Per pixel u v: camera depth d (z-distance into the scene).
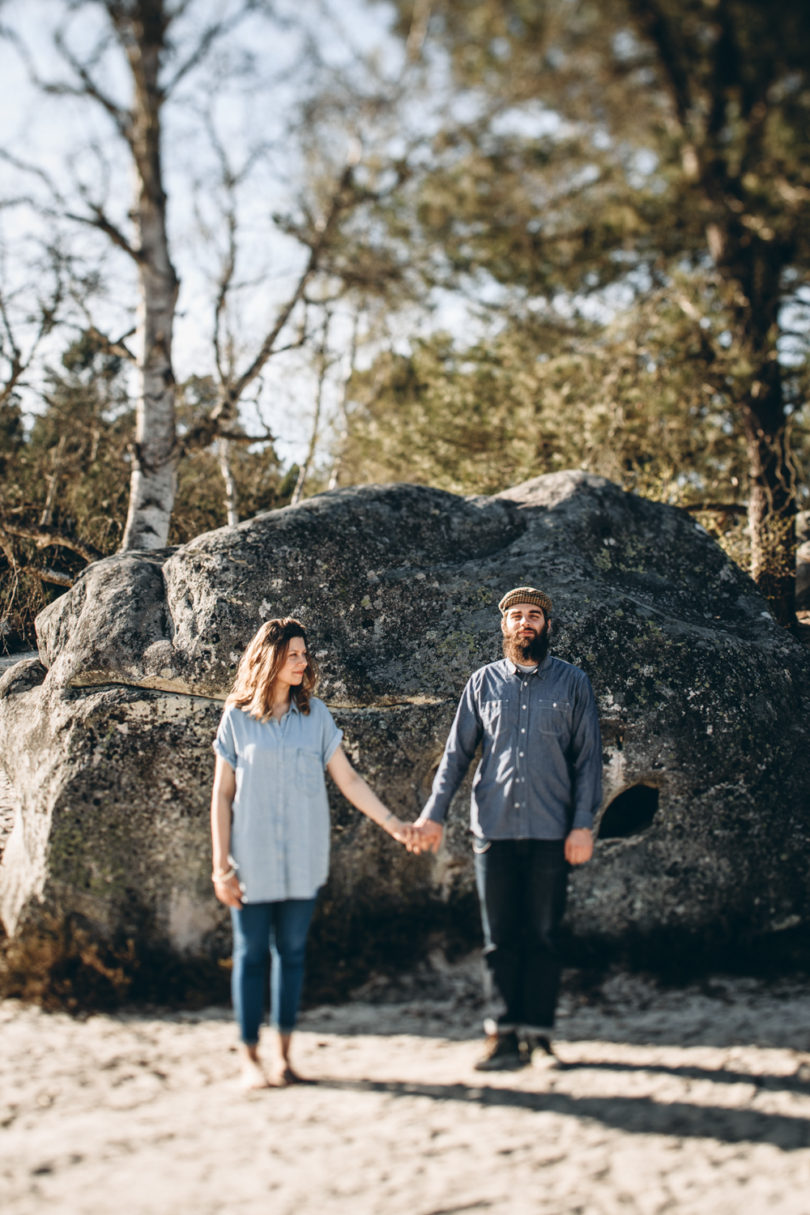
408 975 4.13
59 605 5.25
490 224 8.38
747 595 5.86
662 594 5.60
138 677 4.65
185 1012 3.88
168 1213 2.46
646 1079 3.17
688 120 8.22
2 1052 3.46
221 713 4.59
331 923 4.30
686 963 4.08
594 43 6.84
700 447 11.47
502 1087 3.17
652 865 4.44
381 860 4.46
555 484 6.09
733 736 4.71
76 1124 2.94
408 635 4.98
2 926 4.45
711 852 4.48
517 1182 2.60
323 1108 3.05
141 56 7.57
